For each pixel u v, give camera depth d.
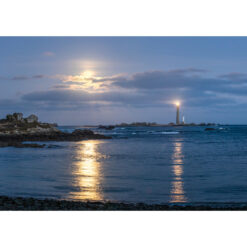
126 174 24.19
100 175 23.62
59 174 23.88
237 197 16.38
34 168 27.48
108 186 19.17
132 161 33.94
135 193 17.27
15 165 29.58
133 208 13.30
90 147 56.50
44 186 18.89
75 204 13.63
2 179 21.33
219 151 47.03
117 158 37.28
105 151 47.62
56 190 17.73
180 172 25.47
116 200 15.55
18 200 13.84
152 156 39.78
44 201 13.89
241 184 20.05
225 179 22.03
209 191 17.83
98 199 15.68
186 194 17.14
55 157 38.00
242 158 36.88
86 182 20.50
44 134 89.25
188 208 13.44
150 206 13.83
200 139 86.06
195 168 27.97
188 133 139.12
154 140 81.69
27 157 37.72
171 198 16.17
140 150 49.56
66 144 65.62
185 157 38.34
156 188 18.70
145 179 21.94
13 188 18.19
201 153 43.78
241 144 63.66
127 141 77.31
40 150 48.59
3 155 40.00
